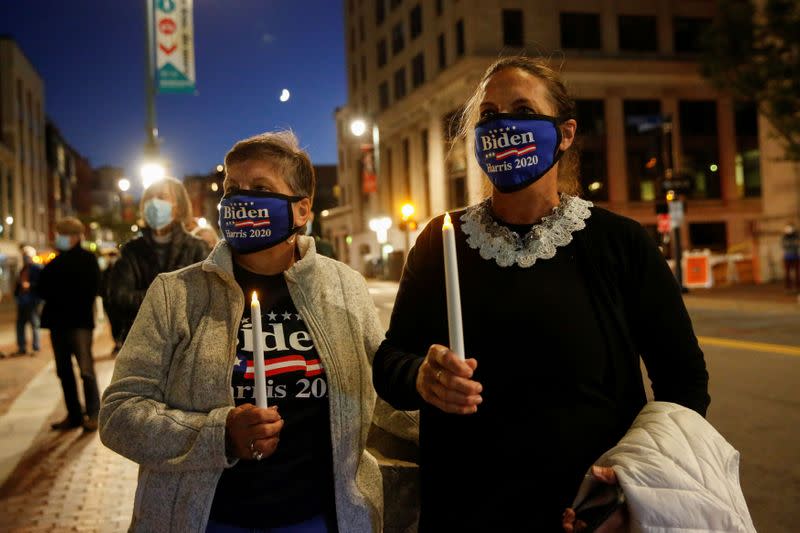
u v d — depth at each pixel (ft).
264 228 5.85
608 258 5.42
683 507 4.36
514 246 5.44
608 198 119.55
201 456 5.14
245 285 6.04
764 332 38.27
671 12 123.24
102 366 32.60
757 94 64.03
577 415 5.11
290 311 6.06
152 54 46.83
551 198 5.73
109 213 219.00
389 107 151.64
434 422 5.59
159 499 5.43
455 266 4.29
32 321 40.34
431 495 5.55
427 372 4.69
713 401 21.67
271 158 5.96
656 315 5.40
